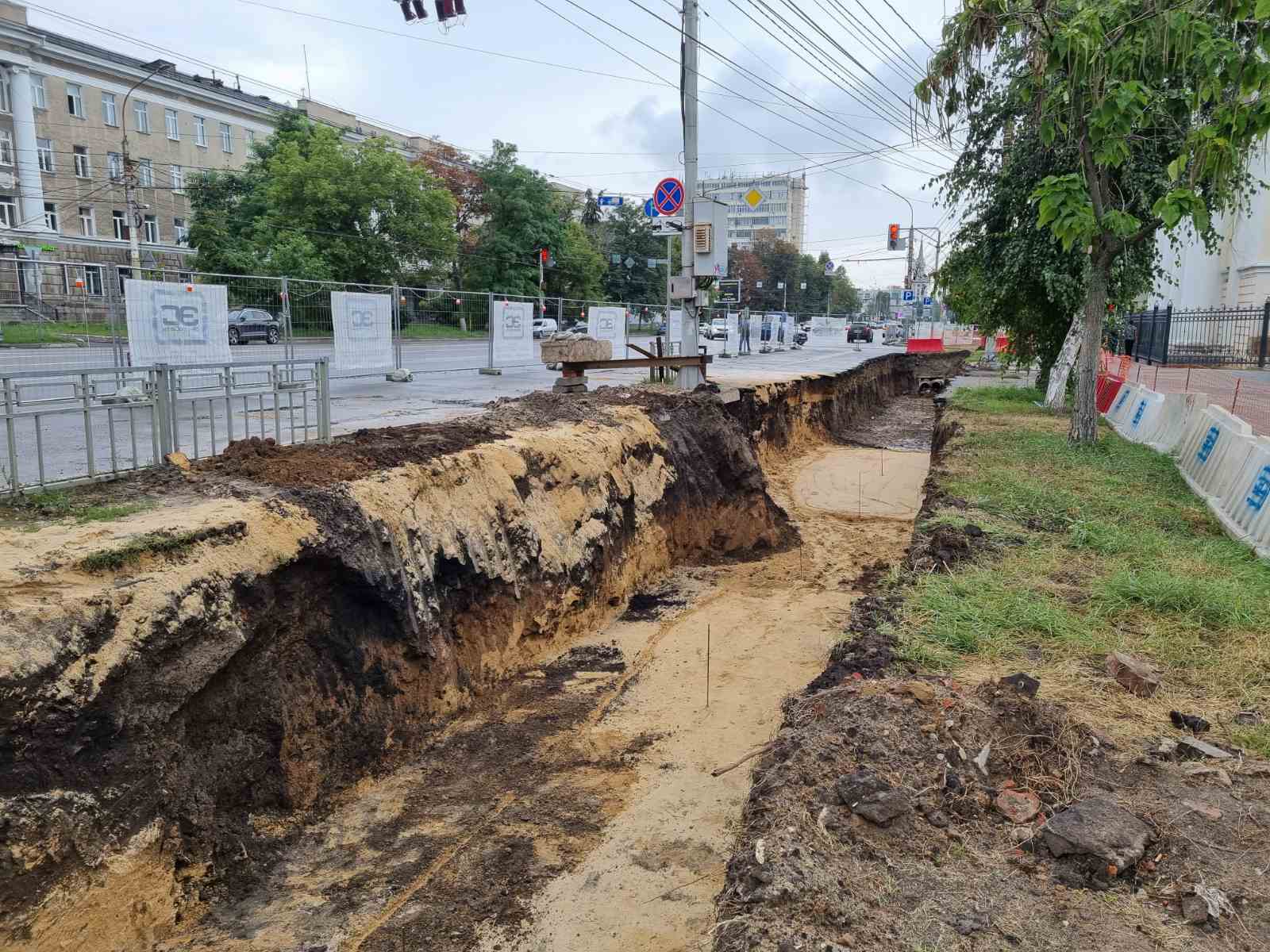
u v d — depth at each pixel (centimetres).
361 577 574
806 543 1246
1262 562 671
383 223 3809
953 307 2053
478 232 5094
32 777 368
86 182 4128
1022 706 429
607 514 940
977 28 992
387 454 712
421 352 1727
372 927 431
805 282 9275
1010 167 1552
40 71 3888
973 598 598
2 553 437
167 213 4534
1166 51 859
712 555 1167
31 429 897
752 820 379
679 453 1164
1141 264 1532
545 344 1209
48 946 355
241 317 1304
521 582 771
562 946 419
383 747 579
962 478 998
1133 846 333
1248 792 375
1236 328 2986
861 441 2156
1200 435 1013
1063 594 613
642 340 3123
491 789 564
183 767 443
